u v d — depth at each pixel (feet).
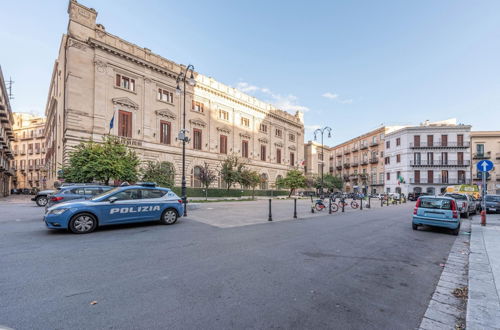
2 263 16.11
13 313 10.06
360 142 192.65
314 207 54.80
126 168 62.54
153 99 91.25
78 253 18.58
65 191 36.65
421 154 145.48
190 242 22.62
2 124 120.16
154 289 12.60
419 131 146.61
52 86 122.83
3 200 86.38
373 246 22.91
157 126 91.50
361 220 40.88
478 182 137.59
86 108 74.95
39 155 192.85
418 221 31.81
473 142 140.46
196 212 46.83
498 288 13.64
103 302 11.14
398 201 109.81
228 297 11.88
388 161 162.91
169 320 9.78
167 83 95.96
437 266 17.80
